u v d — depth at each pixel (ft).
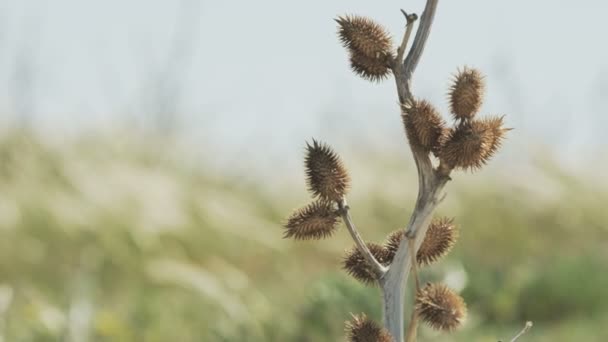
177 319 74.49
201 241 94.58
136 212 93.66
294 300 78.23
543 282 81.00
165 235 93.45
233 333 70.85
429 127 23.03
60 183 99.55
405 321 68.64
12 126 110.93
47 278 87.25
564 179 118.32
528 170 116.06
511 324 77.36
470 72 24.04
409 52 23.90
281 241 97.76
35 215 93.76
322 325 71.82
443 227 25.61
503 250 105.70
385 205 113.91
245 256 97.30
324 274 81.35
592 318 77.05
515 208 111.45
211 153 119.55
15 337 67.36
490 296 78.43
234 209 102.89
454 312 23.32
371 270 25.30
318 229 24.84
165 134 118.32
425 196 23.18
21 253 89.97
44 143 108.68
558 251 103.35
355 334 23.90
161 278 82.89
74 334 65.67
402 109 23.32
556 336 71.87
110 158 110.01
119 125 116.47
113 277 87.97
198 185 111.75
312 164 24.75
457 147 22.79
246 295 77.66
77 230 92.38
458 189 114.83
